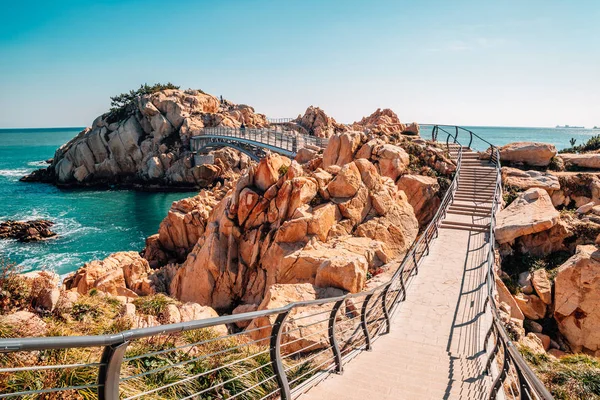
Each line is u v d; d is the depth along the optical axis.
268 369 6.86
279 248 17.72
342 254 16.27
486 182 25.50
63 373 4.92
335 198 20.05
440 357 9.46
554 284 17.09
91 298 9.62
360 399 6.70
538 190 22.23
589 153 29.44
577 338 15.91
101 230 43.97
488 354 9.66
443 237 19.89
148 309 10.89
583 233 19.53
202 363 6.32
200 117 84.38
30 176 81.50
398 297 13.38
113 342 2.65
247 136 58.62
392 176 25.36
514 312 16.30
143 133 80.75
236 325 16.22
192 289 20.19
